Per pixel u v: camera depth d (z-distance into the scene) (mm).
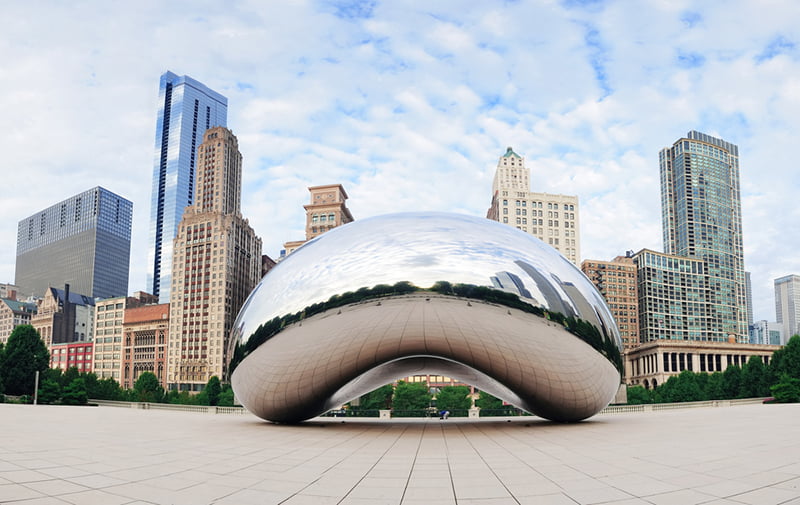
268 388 16531
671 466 8836
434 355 15562
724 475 7980
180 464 9336
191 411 32625
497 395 19578
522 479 7883
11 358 60719
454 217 16266
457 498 6699
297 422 19156
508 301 14469
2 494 6816
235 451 11133
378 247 15164
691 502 6336
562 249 160125
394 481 7809
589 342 15359
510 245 15477
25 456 10102
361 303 14578
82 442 12586
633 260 188875
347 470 8758
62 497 6688
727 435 13727
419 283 14383
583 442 12523
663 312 183875
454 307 14328
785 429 15312
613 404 34625
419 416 33938
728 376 75312
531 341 14734
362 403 70688
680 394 78812
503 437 13953
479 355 15164
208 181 179625
